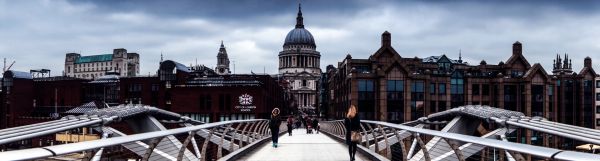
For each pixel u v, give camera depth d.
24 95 86.12
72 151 5.12
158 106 77.88
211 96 67.56
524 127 16.09
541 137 61.34
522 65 68.88
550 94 67.94
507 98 65.31
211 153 26.27
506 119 17.27
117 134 16.80
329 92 104.38
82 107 71.31
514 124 16.59
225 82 71.94
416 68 66.50
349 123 13.60
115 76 99.81
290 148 20.97
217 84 72.19
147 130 19.83
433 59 75.88
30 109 87.06
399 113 60.94
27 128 14.29
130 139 6.71
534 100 65.38
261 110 66.44
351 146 13.65
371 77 61.06
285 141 27.06
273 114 21.22
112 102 89.81
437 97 64.06
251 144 19.52
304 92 193.25
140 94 79.62
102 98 90.12
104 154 9.18
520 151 5.32
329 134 35.81
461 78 65.81
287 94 147.12
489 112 18.30
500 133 17.22
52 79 94.56
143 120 19.84
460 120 20.38
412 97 62.09
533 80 65.50
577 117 76.75
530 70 65.50
